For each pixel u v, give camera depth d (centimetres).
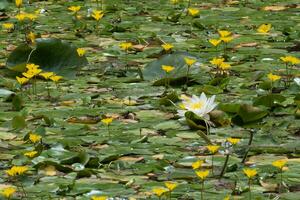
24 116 780
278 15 1246
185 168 670
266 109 809
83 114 804
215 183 637
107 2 1343
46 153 698
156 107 828
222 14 1255
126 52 1027
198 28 1165
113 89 890
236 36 1116
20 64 930
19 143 729
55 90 888
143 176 654
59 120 788
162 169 667
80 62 952
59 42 956
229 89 884
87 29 1158
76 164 676
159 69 937
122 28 1149
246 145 718
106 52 1036
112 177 650
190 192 617
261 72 918
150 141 733
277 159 691
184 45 1068
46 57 952
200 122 774
